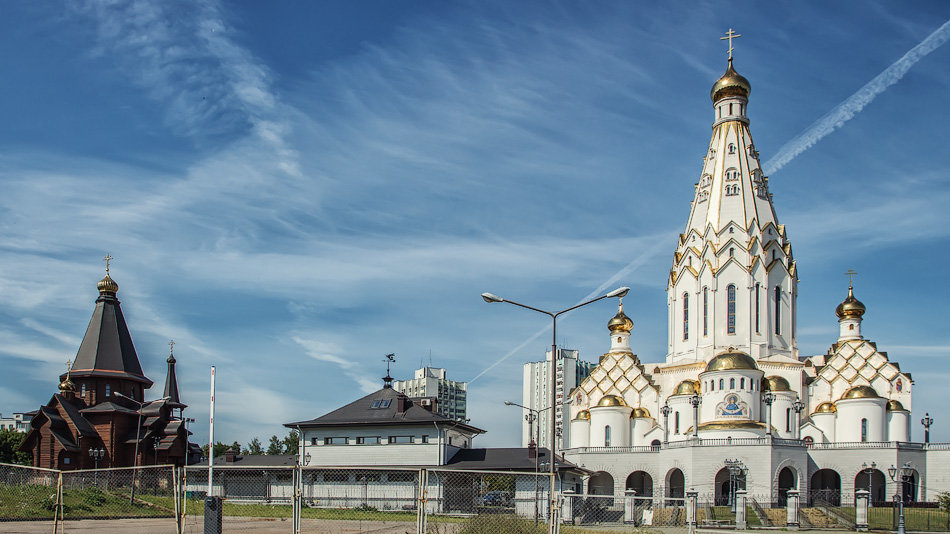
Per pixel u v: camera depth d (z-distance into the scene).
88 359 114.50
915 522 82.69
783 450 103.19
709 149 137.38
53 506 58.72
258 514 61.97
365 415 96.94
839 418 118.94
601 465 119.00
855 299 132.88
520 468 87.56
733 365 113.94
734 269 128.88
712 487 103.62
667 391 131.88
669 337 137.75
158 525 51.53
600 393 137.38
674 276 136.75
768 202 132.75
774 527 80.25
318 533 45.81
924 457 109.25
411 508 78.56
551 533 37.78
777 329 129.25
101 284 118.75
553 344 51.53
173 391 134.50
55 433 105.81
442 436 92.25
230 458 103.88
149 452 112.44
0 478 83.44
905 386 123.12
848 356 127.25
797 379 124.81
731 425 109.50
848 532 73.19
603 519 86.31
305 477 92.88
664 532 62.25
